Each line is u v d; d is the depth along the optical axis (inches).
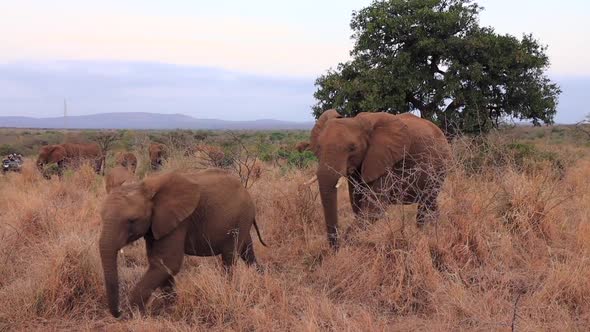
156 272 234.4
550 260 264.5
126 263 306.7
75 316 236.7
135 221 221.8
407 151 321.4
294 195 360.5
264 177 473.7
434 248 264.8
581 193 378.0
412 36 709.9
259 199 383.9
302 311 228.4
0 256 281.9
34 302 235.6
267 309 224.5
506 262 265.3
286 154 755.4
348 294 246.8
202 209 252.1
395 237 265.0
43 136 2751.0
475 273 252.7
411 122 353.7
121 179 409.4
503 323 200.5
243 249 277.6
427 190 320.2
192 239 253.0
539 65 701.9
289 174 481.4
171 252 237.1
